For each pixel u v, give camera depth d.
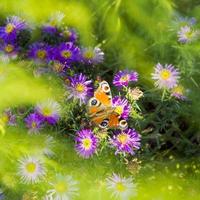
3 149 1.08
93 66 1.18
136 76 1.14
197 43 1.18
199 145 1.16
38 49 1.16
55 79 1.12
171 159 1.15
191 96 1.16
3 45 1.17
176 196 1.10
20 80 1.10
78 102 1.12
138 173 1.11
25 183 1.08
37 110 1.10
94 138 1.09
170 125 1.17
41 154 1.09
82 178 1.09
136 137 1.10
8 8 1.22
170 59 1.22
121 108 1.10
